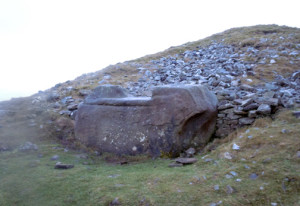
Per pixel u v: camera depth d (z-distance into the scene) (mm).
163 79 10109
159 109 4801
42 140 5594
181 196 2969
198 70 10281
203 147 4824
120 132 5137
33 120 6352
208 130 5055
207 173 3469
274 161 3344
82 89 8789
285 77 8539
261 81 8078
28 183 3461
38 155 4707
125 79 10617
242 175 3242
